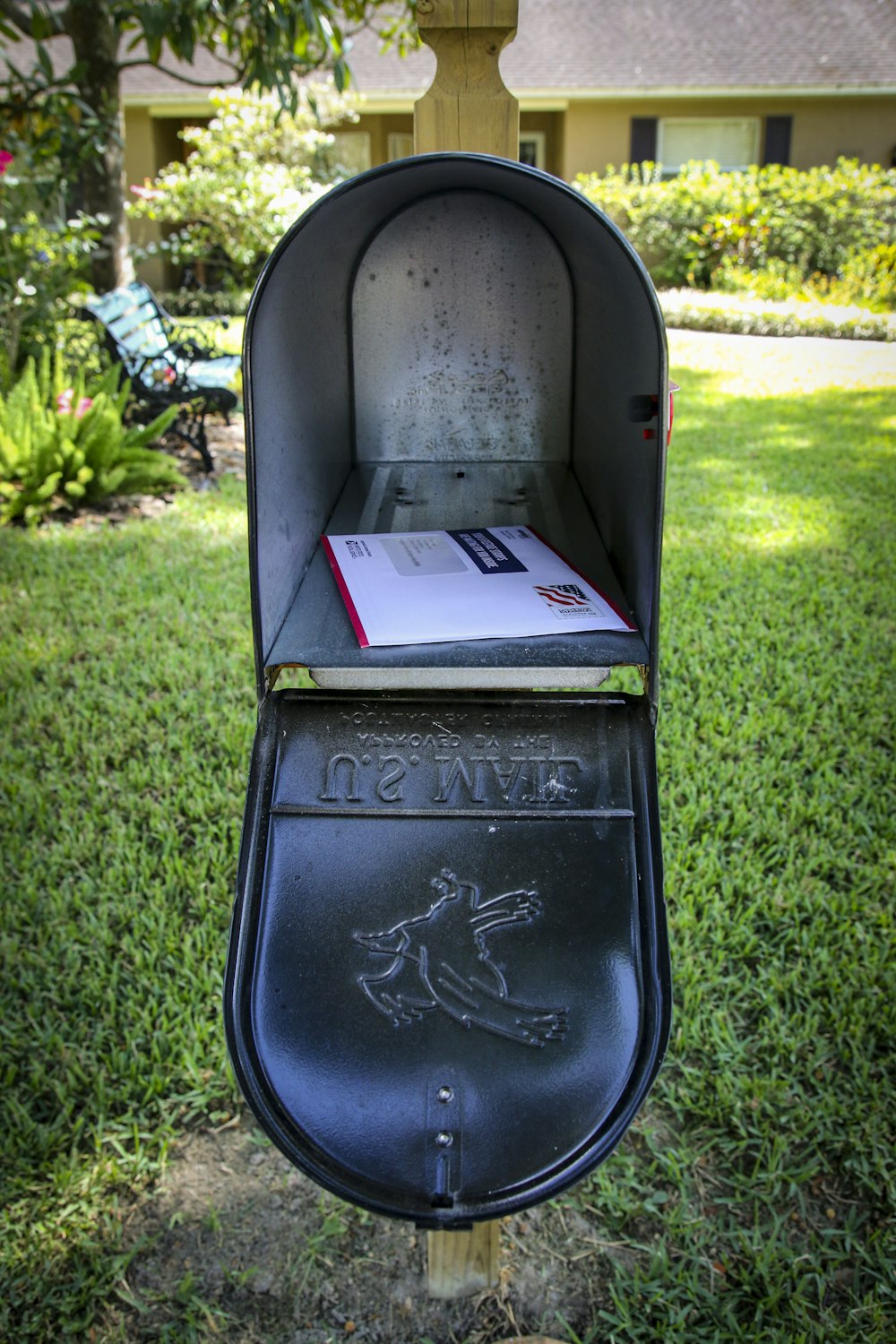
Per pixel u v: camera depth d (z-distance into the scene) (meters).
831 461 6.06
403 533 1.50
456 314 1.69
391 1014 1.09
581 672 1.23
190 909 2.53
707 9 16.31
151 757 3.08
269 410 1.18
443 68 1.34
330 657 1.16
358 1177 1.05
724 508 5.17
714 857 2.61
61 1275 1.78
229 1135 2.03
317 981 1.11
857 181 13.01
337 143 15.41
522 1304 1.75
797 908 2.49
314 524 1.45
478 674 1.22
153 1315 1.74
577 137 15.34
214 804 2.87
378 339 1.71
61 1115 2.01
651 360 1.12
